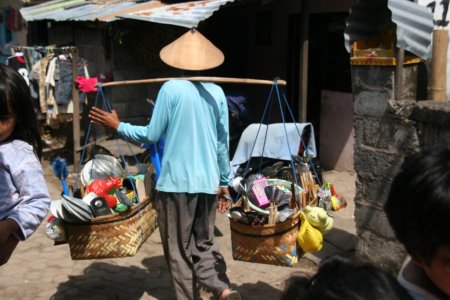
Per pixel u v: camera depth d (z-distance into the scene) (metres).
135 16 6.27
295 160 4.18
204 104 3.21
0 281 4.05
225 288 3.21
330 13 7.38
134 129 3.25
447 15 3.86
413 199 1.15
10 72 2.15
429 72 3.78
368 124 3.82
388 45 3.72
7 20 13.15
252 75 9.02
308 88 7.96
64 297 3.79
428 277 1.27
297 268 4.22
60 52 7.55
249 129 5.52
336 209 3.71
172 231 3.25
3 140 2.18
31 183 2.10
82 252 3.23
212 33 8.76
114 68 7.86
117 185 3.49
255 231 3.06
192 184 3.14
